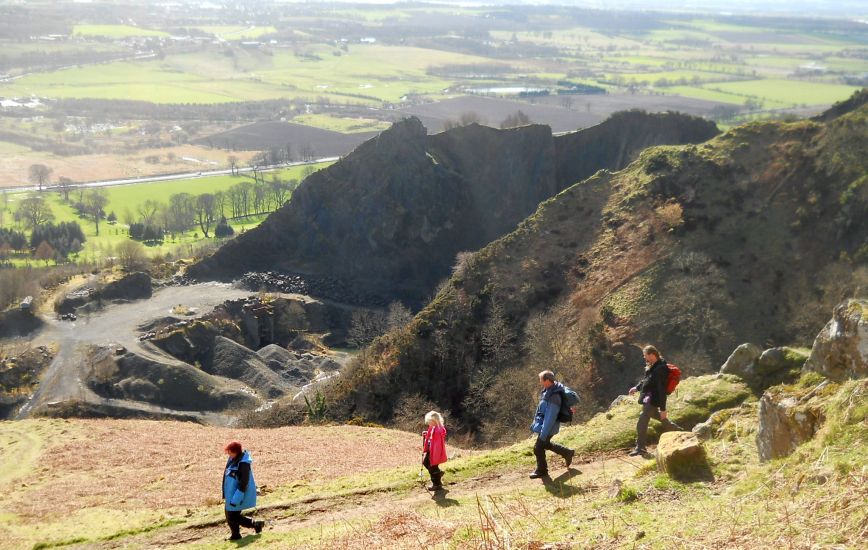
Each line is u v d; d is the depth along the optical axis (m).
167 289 164.00
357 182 174.75
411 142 171.75
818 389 15.44
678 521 12.62
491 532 13.95
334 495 21.28
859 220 88.50
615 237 99.38
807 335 79.19
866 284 79.50
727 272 89.44
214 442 36.50
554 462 21.22
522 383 74.81
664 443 17.03
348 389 88.62
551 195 171.88
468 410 79.62
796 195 97.31
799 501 11.54
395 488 21.23
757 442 16.69
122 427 40.75
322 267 174.75
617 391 76.38
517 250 102.50
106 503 26.02
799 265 88.94
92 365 122.31
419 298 164.75
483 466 21.73
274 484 25.77
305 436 38.31
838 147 98.50
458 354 89.69
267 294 157.62
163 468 31.30
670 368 20.47
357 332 146.00
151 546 19.58
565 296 94.31
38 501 26.89
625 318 84.06
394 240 169.38
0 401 113.38
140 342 130.00
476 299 95.75
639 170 110.00
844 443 12.79
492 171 173.50
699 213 98.50
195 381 118.06
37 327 138.25
